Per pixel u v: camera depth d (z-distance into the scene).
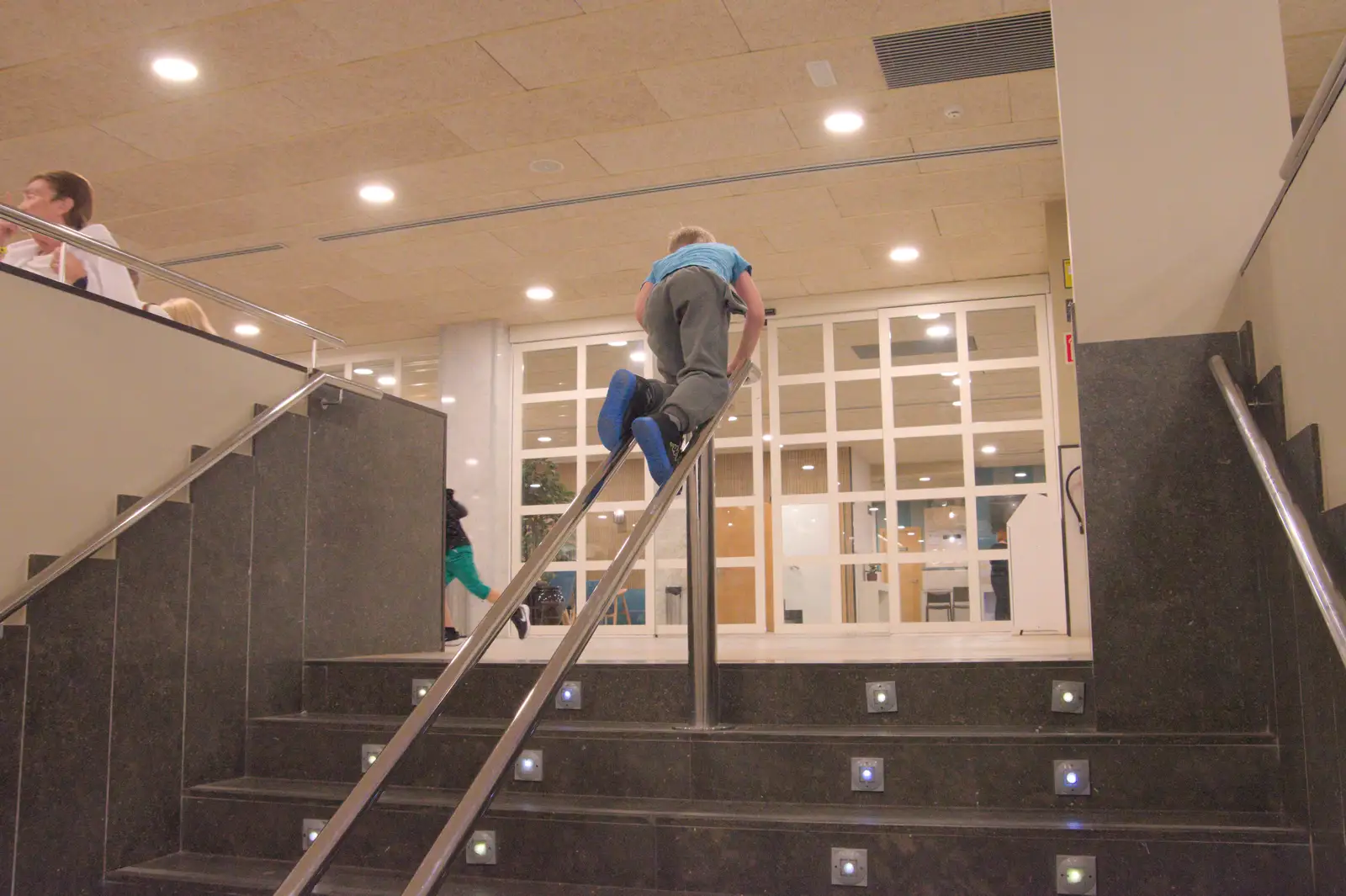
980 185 6.88
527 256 8.05
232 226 7.31
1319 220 2.27
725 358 3.01
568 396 9.83
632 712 3.35
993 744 2.88
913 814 2.79
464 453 9.74
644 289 3.23
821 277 8.74
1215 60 3.18
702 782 3.03
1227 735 2.81
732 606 9.26
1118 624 2.99
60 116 5.65
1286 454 2.60
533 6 4.79
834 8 4.83
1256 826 2.57
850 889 2.69
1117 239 3.14
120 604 3.23
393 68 5.28
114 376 3.32
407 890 1.57
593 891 2.81
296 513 4.05
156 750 3.31
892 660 3.24
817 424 9.21
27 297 3.04
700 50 5.17
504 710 3.50
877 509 9.01
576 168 6.51
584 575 9.71
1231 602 2.94
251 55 5.12
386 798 3.12
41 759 2.94
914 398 9.01
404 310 9.48
